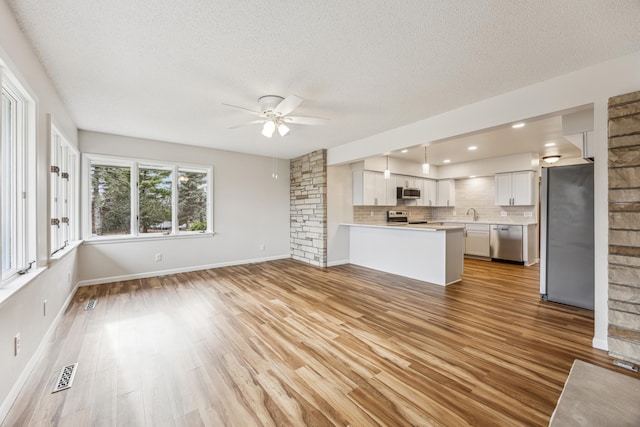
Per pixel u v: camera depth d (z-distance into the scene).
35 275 1.99
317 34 1.89
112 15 1.69
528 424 1.49
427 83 2.62
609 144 2.16
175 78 2.50
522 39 1.94
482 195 6.81
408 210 7.27
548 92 2.54
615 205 2.13
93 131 4.12
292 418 1.54
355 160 4.90
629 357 2.06
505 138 4.54
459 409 1.60
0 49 1.50
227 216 5.47
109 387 1.80
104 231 4.32
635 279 2.04
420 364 2.06
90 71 2.37
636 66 2.09
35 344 2.06
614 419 1.39
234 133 4.25
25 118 2.08
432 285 4.15
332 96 2.90
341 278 4.56
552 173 3.39
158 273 4.71
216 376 1.92
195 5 1.61
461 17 1.72
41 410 1.59
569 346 2.31
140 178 4.61
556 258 3.36
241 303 3.38
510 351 2.24
